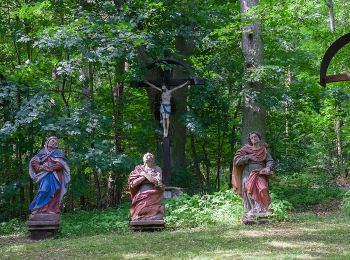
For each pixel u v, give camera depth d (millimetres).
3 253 8273
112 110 15766
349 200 12969
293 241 8195
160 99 14070
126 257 7383
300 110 16766
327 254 7043
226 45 15734
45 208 10477
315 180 18766
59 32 13062
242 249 7652
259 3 15148
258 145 10953
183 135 16109
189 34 15047
